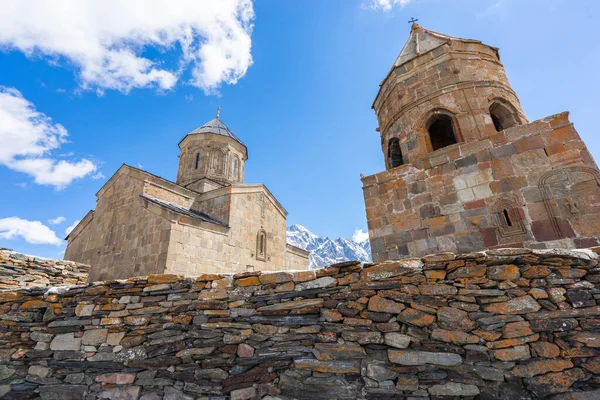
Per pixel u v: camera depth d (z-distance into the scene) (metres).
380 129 10.83
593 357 3.03
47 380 4.74
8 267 6.95
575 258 3.40
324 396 3.52
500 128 9.51
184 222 12.83
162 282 4.74
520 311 3.30
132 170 15.84
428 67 9.32
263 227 17.98
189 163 22.33
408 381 3.34
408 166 8.11
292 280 4.18
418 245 7.33
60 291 5.20
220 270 14.06
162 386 4.22
